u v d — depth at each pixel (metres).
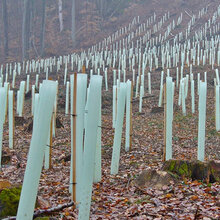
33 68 34.06
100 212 5.59
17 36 52.06
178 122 16.36
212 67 28.02
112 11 55.38
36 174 3.38
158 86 25.59
